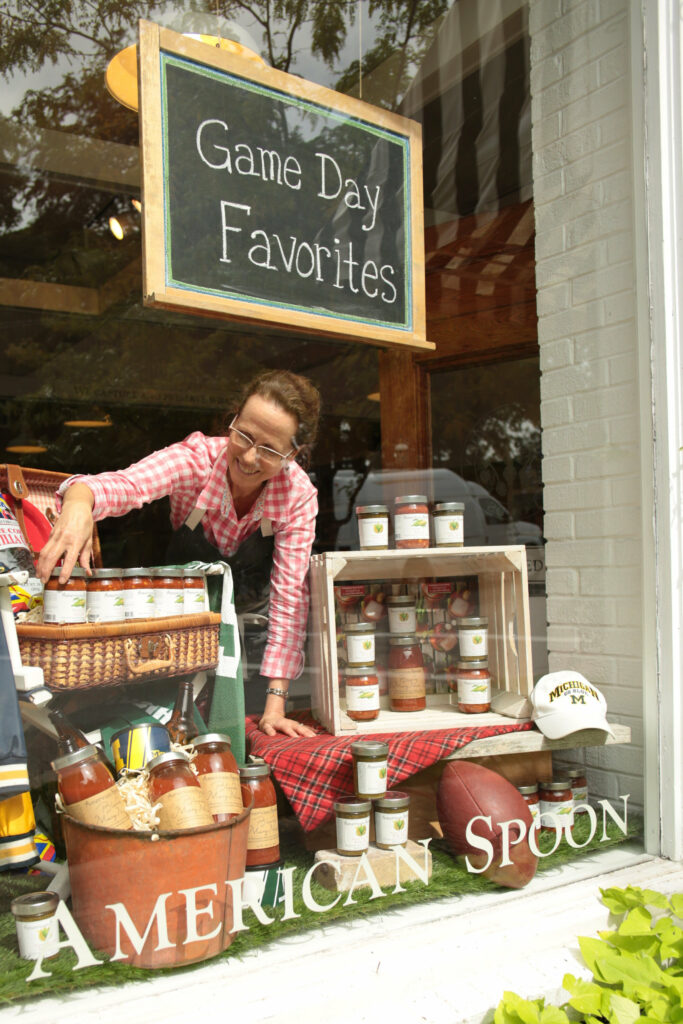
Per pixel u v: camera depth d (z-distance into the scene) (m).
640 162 2.36
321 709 2.19
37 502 1.92
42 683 1.51
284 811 1.93
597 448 2.52
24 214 3.45
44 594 1.61
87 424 3.47
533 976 1.74
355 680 2.16
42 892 1.53
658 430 2.32
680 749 2.28
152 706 1.78
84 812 1.50
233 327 2.97
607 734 2.23
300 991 1.55
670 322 2.30
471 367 2.94
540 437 2.73
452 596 2.41
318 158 2.43
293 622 2.24
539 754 2.28
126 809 1.54
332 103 2.46
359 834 1.89
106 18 2.31
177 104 2.14
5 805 1.54
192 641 1.75
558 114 2.64
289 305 2.36
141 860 1.49
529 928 1.85
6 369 3.50
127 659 1.62
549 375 2.70
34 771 1.61
